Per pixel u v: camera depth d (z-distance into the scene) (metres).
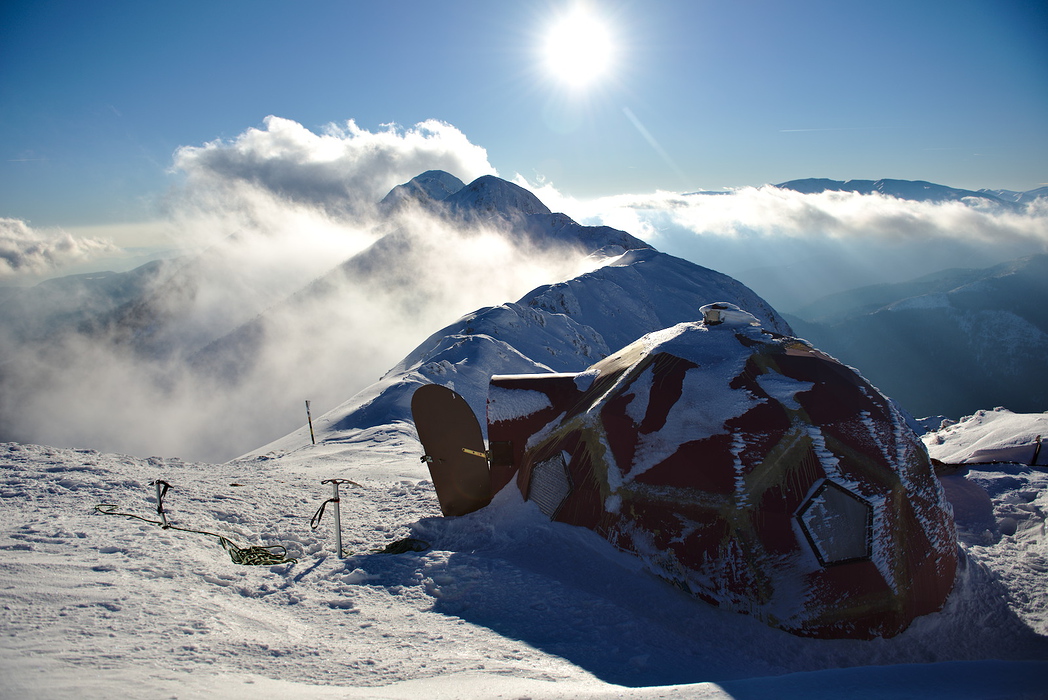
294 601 5.22
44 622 3.81
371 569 6.05
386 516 8.80
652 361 7.49
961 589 6.17
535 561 6.45
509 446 8.34
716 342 7.41
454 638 4.50
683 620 5.49
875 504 5.90
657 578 6.11
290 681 3.41
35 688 2.82
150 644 3.71
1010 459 9.53
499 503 8.03
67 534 5.95
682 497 6.25
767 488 5.95
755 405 6.40
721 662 4.75
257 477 11.72
